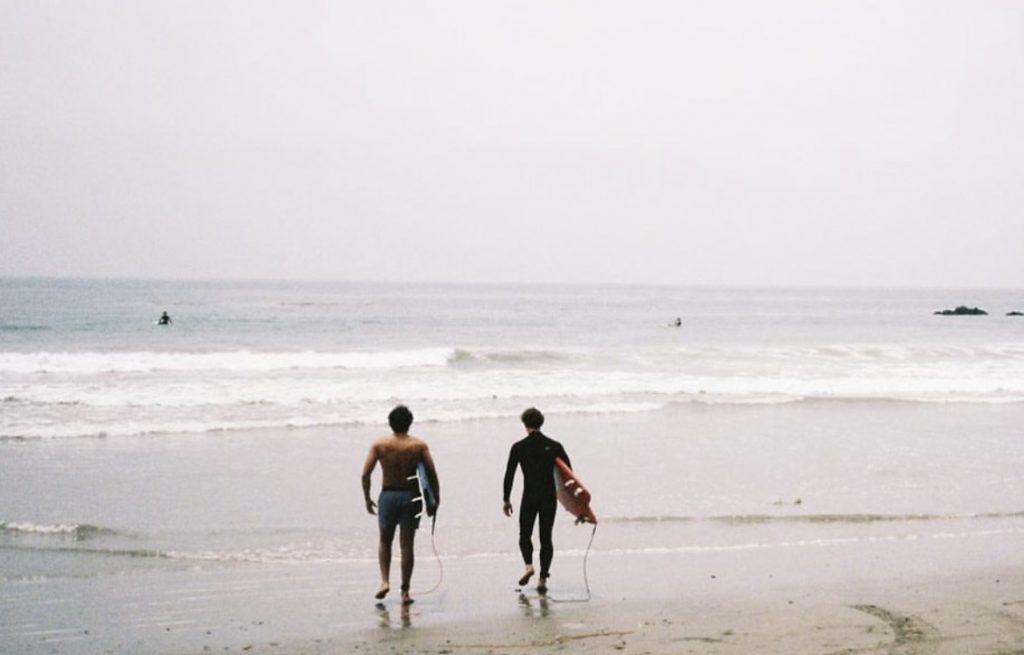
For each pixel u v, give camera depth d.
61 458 14.30
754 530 10.46
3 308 71.06
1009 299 187.25
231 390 21.50
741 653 6.07
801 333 56.00
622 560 9.18
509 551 9.55
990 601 7.51
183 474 13.23
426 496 7.64
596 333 52.31
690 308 106.38
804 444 16.48
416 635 6.67
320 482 12.87
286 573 8.58
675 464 14.40
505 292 185.12
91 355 26.78
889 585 8.14
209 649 6.38
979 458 15.27
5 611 7.28
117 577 8.33
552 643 6.40
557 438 16.81
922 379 27.28
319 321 59.00
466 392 22.47
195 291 139.62
